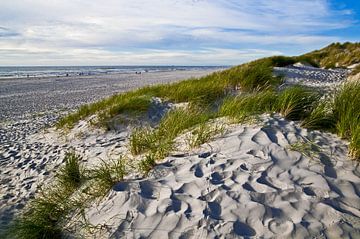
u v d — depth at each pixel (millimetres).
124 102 8266
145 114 7801
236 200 2934
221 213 2801
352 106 4102
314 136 3936
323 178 3125
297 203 2836
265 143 3812
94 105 9898
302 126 4273
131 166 3945
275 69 15758
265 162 3457
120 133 7188
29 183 4996
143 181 3467
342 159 3408
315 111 4418
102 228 2912
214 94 8289
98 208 3250
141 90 10930
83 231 3010
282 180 3158
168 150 4137
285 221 2652
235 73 9742
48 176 5199
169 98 9008
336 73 15906
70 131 7934
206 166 3549
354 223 2559
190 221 2752
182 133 4746
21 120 11727
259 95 5461
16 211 4066
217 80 9625
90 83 30375
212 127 4531
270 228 2596
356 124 3746
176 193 3156
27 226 3248
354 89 4582
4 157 6547
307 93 5051
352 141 3482
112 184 3564
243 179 3225
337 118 4242
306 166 3346
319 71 16781
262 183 3133
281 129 4148
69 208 3469
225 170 3412
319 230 2520
